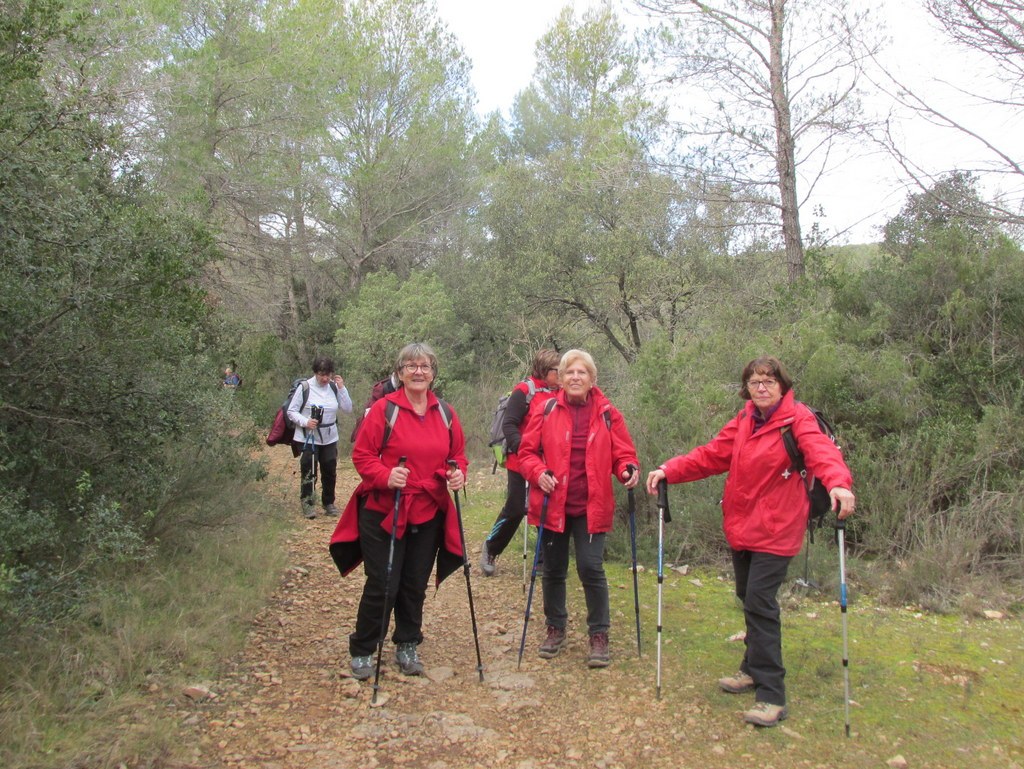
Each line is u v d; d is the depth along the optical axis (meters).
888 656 4.54
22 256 4.18
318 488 9.91
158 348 5.76
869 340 8.28
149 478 5.29
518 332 16.72
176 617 4.82
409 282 16.69
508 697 4.13
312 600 5.67
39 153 4.48
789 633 4.91
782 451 3.89
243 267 17.03
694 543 6.55
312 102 16.36
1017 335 7.54
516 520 6.03
